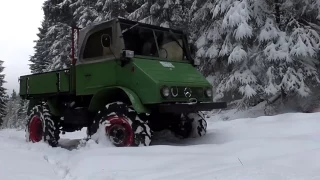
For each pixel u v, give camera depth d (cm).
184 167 408
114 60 632
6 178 408
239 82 1125
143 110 576
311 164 367
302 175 323
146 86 584
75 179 419
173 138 716
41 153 608
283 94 1124
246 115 1159
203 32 1336
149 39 666
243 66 1130
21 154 587
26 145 718
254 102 1230
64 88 730
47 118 754
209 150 498
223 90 1178
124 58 607
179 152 489
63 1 2161
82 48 698
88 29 690
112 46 635
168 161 445
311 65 1094
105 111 615
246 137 627
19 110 3344
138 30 655
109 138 603
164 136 733
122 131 597
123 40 626
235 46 1114
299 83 1030
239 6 1066
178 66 677
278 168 355
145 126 578
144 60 630
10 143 756
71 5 2066
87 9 1917
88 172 438
